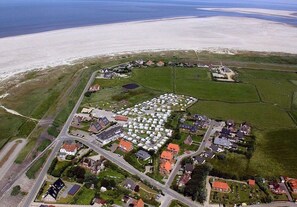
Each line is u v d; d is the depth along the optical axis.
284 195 107.12
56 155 124.44
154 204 99.25
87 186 105.88
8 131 142.12
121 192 104.00
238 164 123.62
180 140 137.88
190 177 112.69
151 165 119.50
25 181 109.00
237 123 156.00
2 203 98.88
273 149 135.62
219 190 107.44
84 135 140.00
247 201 102.94
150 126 149.25
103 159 121.88
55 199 99.19
